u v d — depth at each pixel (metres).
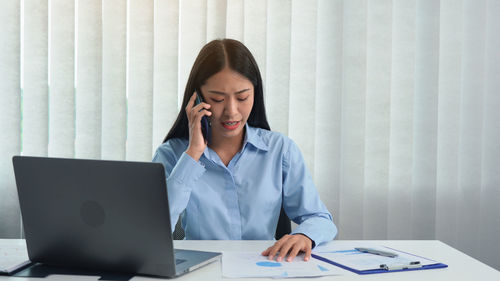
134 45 2.37
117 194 0.97
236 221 1.53
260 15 2.39
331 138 2.44
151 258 0.99
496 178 2.50
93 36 2.34
